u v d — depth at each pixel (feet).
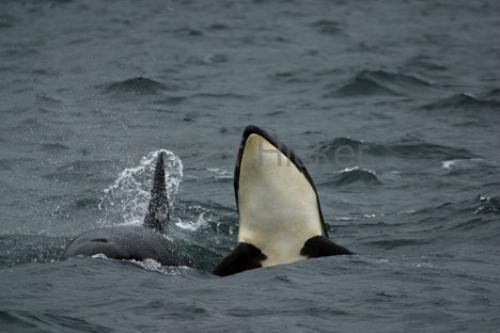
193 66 428.97
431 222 199.41
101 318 116.47
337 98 366.22
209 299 127.54
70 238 183.21
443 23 575.79
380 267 147.54
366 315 120.78
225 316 119.24
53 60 437.99
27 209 211.41
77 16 561.84
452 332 113.50
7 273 138.62
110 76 395.96
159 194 174.19
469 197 222.28
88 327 112.68
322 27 541.75
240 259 152.87
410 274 143.64
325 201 223.92
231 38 504.84
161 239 157.79
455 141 292.61
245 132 155.43
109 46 476.95
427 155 275.39
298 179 156.66
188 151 276.62
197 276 144.56
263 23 551.59
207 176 247.91
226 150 278.67
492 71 431.84
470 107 342.23
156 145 282.97
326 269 145.48
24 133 293.23
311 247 154.81
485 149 283.18
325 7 612.29
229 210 211.82
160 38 500.74
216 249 178.50
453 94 355.15
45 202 217.77
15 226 195.72
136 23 544.21
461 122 322.14
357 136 299.17
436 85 391.45
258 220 155.53
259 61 444.14
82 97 354.13
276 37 510.17
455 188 235.81
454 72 427.33
